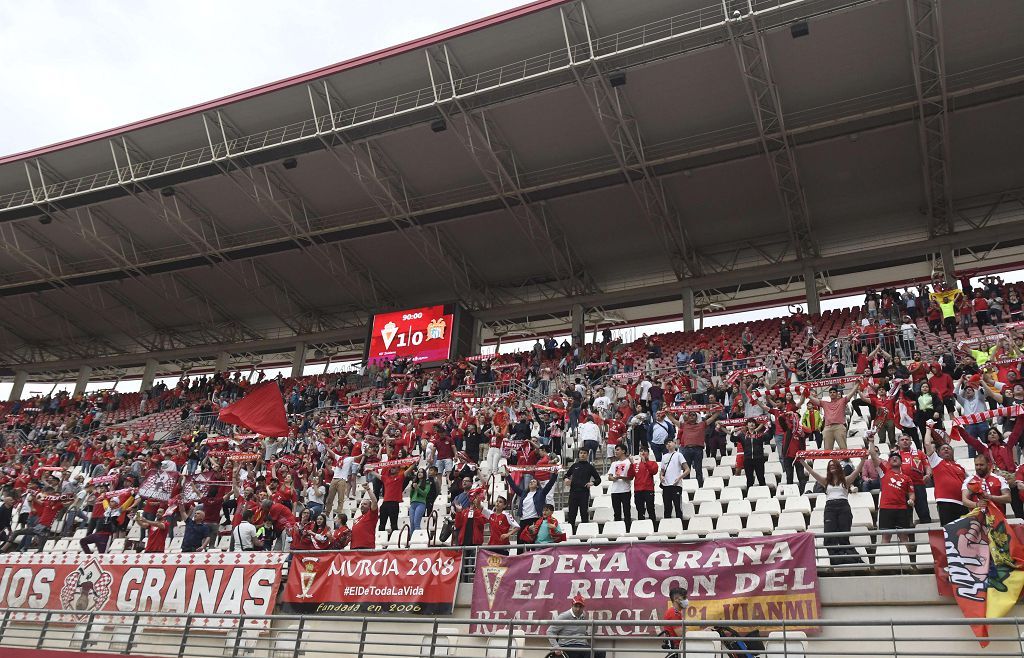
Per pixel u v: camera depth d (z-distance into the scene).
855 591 9.90
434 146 29.75
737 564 10.23
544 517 12.46
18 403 44.03
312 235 35.22
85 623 12.36
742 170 29.91
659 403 20.95
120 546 19.05
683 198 31.88
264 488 18.19
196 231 36.34
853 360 24.83
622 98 26.81
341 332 43.78
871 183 30.36
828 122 26.14
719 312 40.59
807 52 24.50
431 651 9.92
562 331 43.56
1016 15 22.89
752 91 25.03
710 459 16.75
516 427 18.75
